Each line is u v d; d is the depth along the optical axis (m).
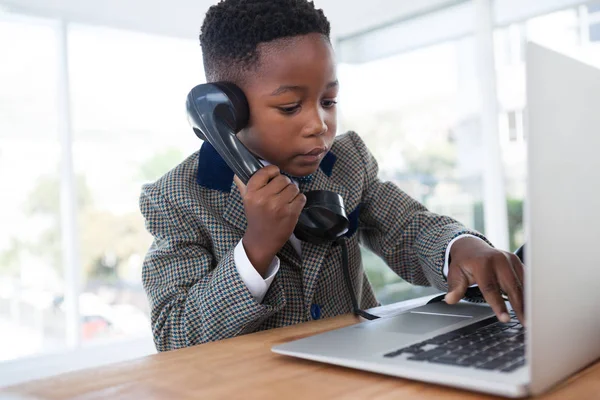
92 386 0.47
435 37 2.56
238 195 0.86
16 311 2.31
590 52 2.02
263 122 0.75
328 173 0.96
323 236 0.81
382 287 2.59
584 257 0.45
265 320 0.83
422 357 0.47
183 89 2.67
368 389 0.43
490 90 2.32
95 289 2.49
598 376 0.43
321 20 0.75
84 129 2.45
